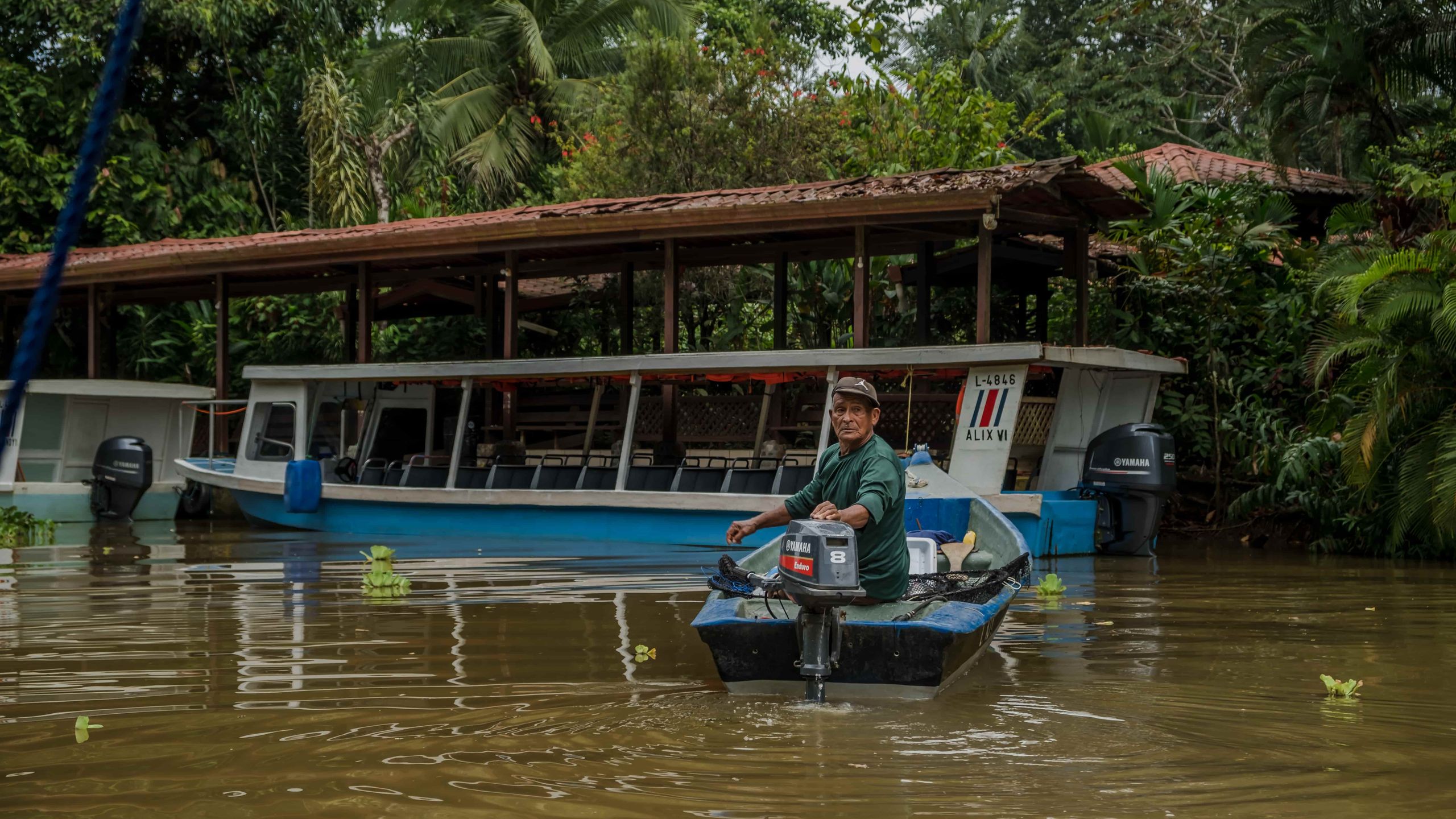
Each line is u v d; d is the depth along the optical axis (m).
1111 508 12.50
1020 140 32.22
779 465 13.14
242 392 22.12
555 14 29.61
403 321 22.06
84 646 6.70
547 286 20.47
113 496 16.11
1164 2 29.64
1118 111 31.64
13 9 22.70
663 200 14.88
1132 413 13.52
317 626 7.44
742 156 20.39
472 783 3.99
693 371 13.12
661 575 10.11
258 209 24.80
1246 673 5.98
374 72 27.73
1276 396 14.96
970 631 5.32
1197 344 15.16
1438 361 11.77
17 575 10.16
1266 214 16.14
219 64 24.55
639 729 4.73
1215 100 31.67
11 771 4.19
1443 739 4.62
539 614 7.94
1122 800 3.80
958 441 11.85
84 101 22.77
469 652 6.51
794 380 14.10
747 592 6.00
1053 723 4.83
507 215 15.92
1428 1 17.75
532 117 26.81
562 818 3.61
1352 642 7.00
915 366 12.02
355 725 4.82
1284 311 14.77
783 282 16.14
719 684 5.62
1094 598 9.05
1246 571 10.92
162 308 22.92
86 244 23.00
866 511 5.41
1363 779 4.06
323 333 21.52
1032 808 3.72
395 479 14.90
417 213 23.11
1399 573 10.77
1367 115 20.33
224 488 16.92
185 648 6.63
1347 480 12.20
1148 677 5.87
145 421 17.56
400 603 8.41
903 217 12.54
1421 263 11.48
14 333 20.84
